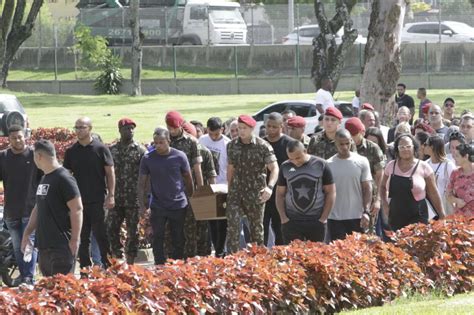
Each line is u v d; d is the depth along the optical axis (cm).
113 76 9081
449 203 2416
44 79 9481
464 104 7075
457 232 2175
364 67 4894
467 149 2348
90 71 9512
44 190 1958
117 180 2641
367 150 2455
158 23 9900
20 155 2456
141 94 8788
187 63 9638
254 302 1792
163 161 2467
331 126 2452
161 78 9262
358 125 2442
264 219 2548
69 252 1961
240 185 2439
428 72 8912
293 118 2558
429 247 2153
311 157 2211
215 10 9819
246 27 9944
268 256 1931
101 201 2506
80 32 9175
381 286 2008
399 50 4838
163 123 6525
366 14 9694
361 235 2127
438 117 3231
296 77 8981
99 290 1612
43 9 11769
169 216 2473
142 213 2677
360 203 2322
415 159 2347
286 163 2227
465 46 8956
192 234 2608
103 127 6431
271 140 2527
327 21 6788
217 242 2803
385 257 2053
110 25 9969
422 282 2081
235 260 1872
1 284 2548
